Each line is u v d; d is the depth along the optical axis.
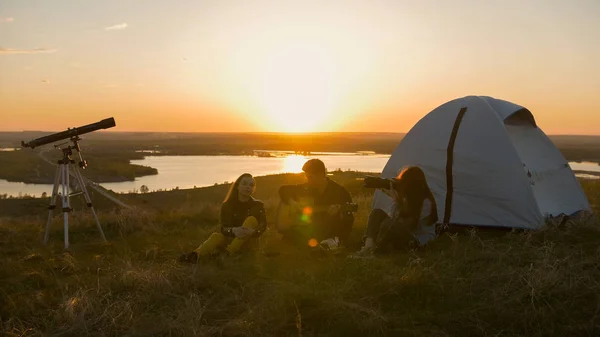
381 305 4.29
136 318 3.99
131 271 5.05
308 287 4.68
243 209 6.42
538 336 3.56
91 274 5.50
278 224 6.90
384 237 6.06
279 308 4.14
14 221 11.00
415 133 8.37
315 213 6.69
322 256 6.03
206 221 9.57
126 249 6.74
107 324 3.90
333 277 5.07
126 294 4.64
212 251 6.11
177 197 21.23
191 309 4.07
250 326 3.82
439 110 8.38
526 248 5.96
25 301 4.49
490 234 7.16
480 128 7.69
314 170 6.68
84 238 7.93
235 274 5.17
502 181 7.28
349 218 6.76
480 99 8.11
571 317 3.88
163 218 9.77
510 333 3.65
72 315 3.97
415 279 4.67
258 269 5.44
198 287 4.85
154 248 6.68
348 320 3.85
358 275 5.06
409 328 3.78
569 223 7.25
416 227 6.36
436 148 7.88
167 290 4.70
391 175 8.34
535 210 7.09
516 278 4.74
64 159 7.26
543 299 4.20
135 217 9.25
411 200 6.32
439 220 7.47
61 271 5.66
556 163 8.49
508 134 7.57
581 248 5.90
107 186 46.62
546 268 4.86
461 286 4.64
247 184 6.34
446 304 4.24
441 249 6.25
